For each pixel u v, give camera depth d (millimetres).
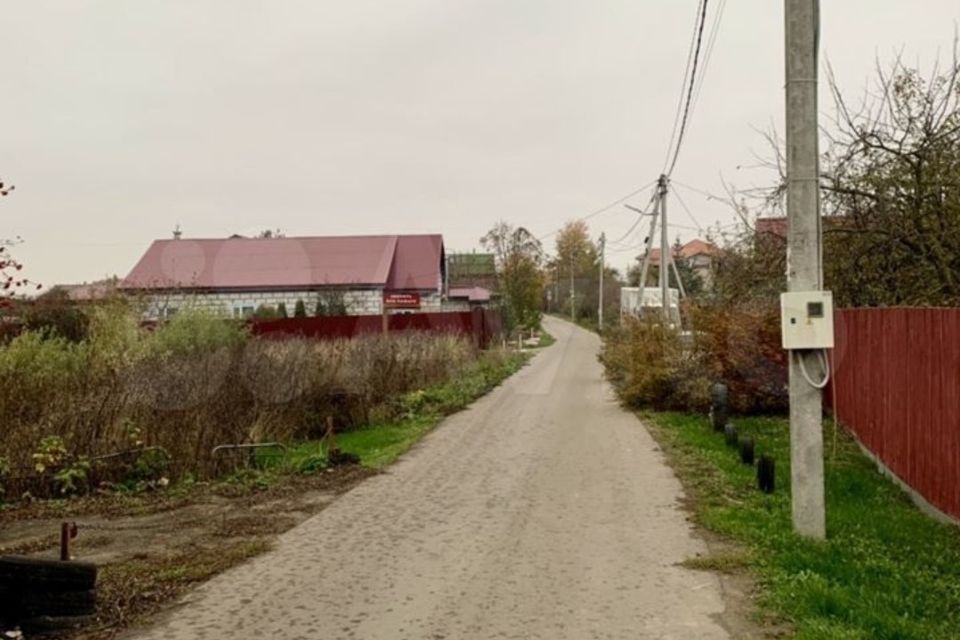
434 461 10766
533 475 9594
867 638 4414
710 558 6055
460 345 23672
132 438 9859
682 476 9352
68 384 11445
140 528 7570
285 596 5453
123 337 16750
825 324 6375
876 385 10141
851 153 12148
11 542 7129
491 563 6109
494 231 70438
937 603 5051
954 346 7000
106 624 4984
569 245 93000
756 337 14609
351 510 8070
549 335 57500
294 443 12461
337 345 17828
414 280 41812
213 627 4902
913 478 8219
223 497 8891
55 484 9172
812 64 6465
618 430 13281
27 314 17984
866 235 12250
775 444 11594
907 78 11836
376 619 4984
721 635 4594
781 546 6180
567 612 5023
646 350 16172
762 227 15188
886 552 6125
